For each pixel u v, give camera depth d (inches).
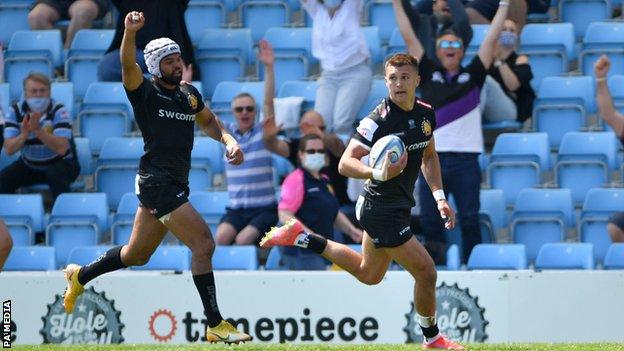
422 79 1724.9
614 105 1962.4
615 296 1454.2
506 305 1459.2
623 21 2148.1
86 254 1668.3
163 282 1475.1
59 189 1862.7
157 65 1027.3
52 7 2213.3
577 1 2176.4
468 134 1702.8
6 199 1836.9
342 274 1465.3
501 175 1870.1
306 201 1631.4
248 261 1658.5
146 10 1955.0
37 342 1480.1
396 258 1071.6
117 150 1924.2
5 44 2230.6
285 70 2096.5
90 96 2016.5
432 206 1669.5
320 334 1466.5
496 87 1921.8
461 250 1722.4
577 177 1866.4
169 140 1036.5
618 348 1086.4
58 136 1856.5
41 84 1861.5
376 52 2090.3
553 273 1457.9
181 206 1033.5
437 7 1958.7
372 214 1062.4
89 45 2140.7
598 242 1772.9
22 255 1702.8
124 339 1476.4
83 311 1481.3
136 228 1069.8
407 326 1457.9
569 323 1455.5
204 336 1471.5
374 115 1053.8
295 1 2240.4
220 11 2212.1
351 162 1032.2
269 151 1740.9
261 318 1469.0
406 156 1015.6
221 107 1996.8
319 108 1911.9
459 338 1460.4
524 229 1786.4
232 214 1736.0
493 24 1728.6
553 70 2058.3
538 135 1886.1
